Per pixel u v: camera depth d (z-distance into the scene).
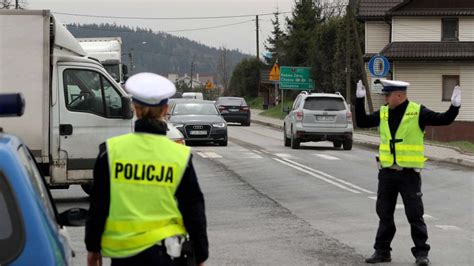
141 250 6.56
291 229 17.41
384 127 13.96
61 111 19.70
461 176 29.53
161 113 6.92
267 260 14.17
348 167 31.59
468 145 45.97
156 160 6.70
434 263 14.08
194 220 6.80
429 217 19.56
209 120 41.31
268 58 137.38
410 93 75.50
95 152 20.06
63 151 19.75
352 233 17.00
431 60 74.31
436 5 74.81
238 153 37.00
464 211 20.62
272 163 32.50
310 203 21.52
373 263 14.02
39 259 5.61
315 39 93.12
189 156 6.85
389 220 14.05
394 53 73.88
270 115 93.69
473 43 73.88
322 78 89.75
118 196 6.65
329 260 14.23
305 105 40.50
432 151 40.62
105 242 6.75
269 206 20.83
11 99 6.41
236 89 148.75
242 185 25.19
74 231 17.09
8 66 19.09
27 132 19.31
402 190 13.86
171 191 6.70
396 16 75.31
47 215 6.05
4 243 5.59
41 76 19.28
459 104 13.28
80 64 19.95
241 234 16.75
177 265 6.68
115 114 20.28
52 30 19.52
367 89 65.88
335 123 40.28
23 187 5.70
